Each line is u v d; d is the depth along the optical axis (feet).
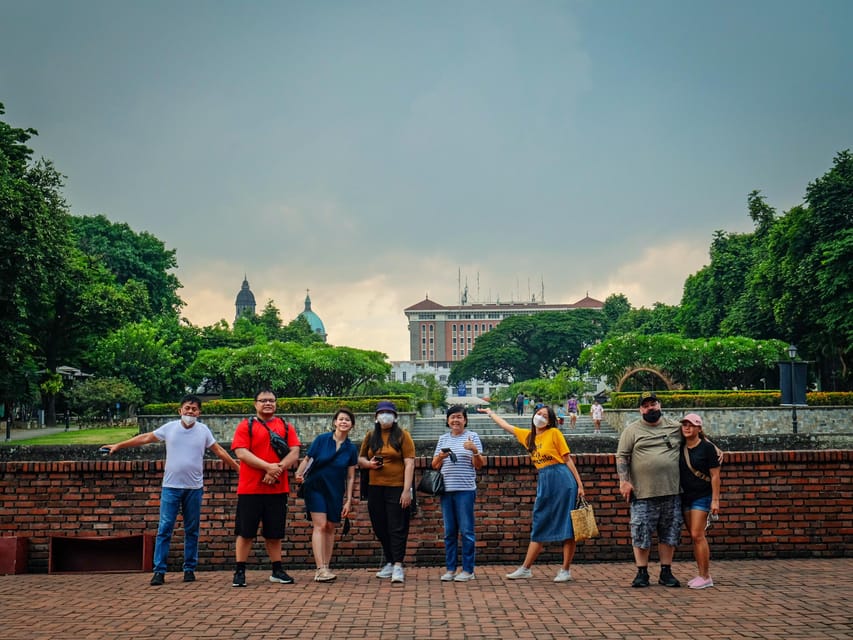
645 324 283.18
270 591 30.42
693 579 30.58
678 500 30.60
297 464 37.60
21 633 24.18
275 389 172.35
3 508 37.50
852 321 138.82
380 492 32.76
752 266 196.24
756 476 37.29
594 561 37.32
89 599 29.19
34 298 124.36
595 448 69.05
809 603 26.94
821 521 37.09
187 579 33.06
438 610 26.61
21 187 115.65
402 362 562.25
